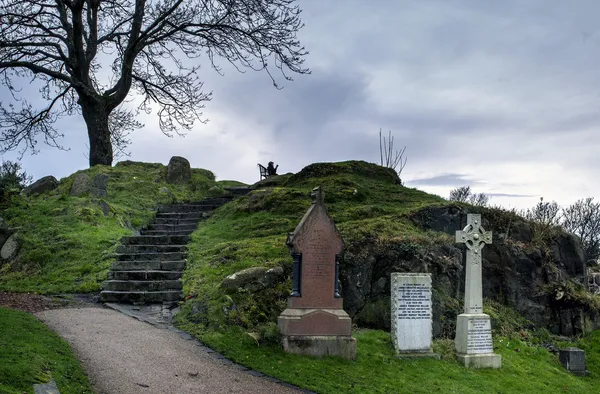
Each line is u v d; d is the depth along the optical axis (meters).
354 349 10.72
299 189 20.69
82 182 21.47
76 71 25.08
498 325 14.59
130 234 18.42
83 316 11.55
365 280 13.66
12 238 16.81
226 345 10.17
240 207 20.19
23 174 28.28
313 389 8.84
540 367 12.88
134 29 24.27
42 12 21.86
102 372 8.09
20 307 12.12
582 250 18.09
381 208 18.16
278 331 10.65
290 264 13.37
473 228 12.48
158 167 27.59
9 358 7.39
